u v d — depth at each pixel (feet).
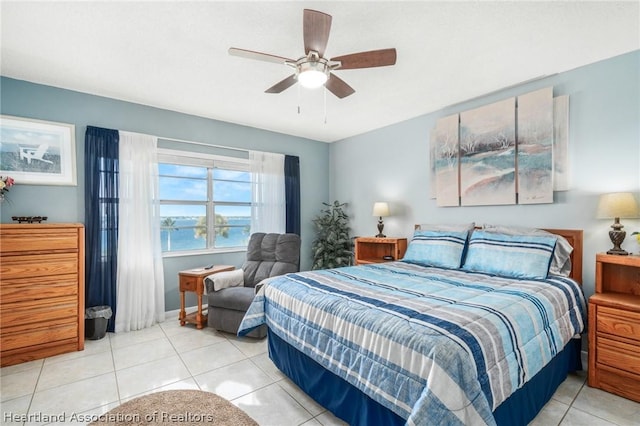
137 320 10.98
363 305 5.71
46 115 9.87
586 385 7.27
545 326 5.95
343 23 6.64
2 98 9.24
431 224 12.01
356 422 5.40
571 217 8.86
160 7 6.17
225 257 13.73
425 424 3.76
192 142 12.74
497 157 10.28
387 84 9.78
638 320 6.49
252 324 8.10
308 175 16.69
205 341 9.92
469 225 10.60
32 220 9.29
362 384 4.99
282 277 8.43
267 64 8.52
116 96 10.81
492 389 4.36
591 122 8.50
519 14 6.38
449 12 6.31
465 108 11.31
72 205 10.27
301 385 6.87
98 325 9.97
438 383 3.91
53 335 8.79
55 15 6.40
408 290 6.74
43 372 7.86
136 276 11.05
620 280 7.80
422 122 12.80
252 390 7.11
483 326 4.76
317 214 17.04
